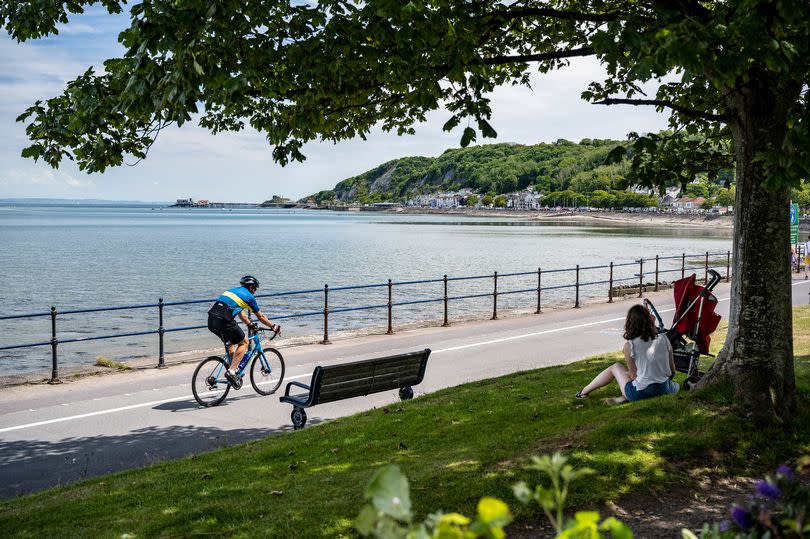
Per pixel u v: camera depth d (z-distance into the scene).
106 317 28.16
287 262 56.19
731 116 7.05
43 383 12.10
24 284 40.25
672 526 5.13
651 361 8.02
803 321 14.77
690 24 5.49
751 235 6.97
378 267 51.28
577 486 5.74
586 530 1.55
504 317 20.28
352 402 10.95
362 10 6.73
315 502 5.72
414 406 9.41
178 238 99.19
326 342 16.06
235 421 9.94
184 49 6.07
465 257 61.53
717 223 198.12
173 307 31.19
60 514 5.95
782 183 5.46
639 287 25.03
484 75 8.52
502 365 13.37
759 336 6.96
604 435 6.62
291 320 25.47
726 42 5.54
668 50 5.16
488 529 1.36
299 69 6.96
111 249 73.00
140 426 9.66
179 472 7.07
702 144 9.57
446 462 6.46
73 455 8.43
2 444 8.85
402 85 8.19
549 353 14.55
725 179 9.66
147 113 6.64
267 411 10.49
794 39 5.80
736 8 5.62
